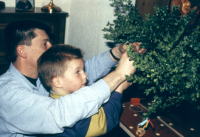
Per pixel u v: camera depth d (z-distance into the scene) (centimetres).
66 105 59
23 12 188
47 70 66
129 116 109
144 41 65
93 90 61
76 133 65
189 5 106
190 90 63
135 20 76
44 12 198
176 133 97
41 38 85
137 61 60
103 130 66
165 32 71
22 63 83
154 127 101
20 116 65
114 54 91
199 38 62
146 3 137
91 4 174
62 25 208
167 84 62
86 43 190
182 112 113
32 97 66
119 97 75
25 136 76
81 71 67
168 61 61
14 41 81
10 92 69
